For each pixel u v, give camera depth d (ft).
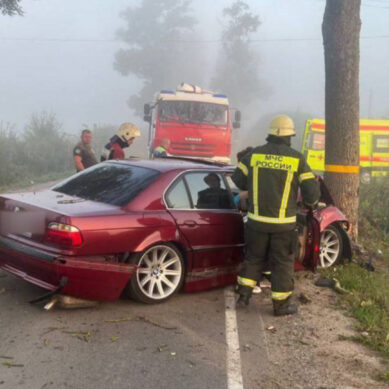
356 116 27.37
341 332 17.15
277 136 18.17
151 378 13.15
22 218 17.21
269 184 17.83
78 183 19.63
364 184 38.93
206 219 18.98
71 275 15.72
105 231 16.33
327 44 27.40
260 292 20.65
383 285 21.90
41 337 14.97
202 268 19.15
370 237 32.12
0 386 12.23
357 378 14.01
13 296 18.07
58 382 12.60
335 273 23.38
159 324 16.58
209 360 14.39
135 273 17.35
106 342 14.99
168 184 18.44
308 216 19.97
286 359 14.88
